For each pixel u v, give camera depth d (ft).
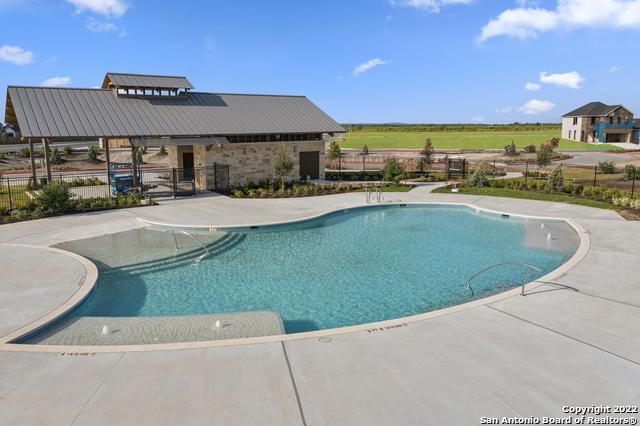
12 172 118.11
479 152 186.50
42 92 79.41
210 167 84.58
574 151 192.24
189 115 87.30
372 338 22.81
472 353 21.16
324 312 30.81
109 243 47.03
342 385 18.45
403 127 357.20
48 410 16.76
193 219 56.90
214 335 24.85
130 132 76.28
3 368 19.89
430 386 18.35
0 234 49.65
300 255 44.16
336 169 127.75
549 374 19.22
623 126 236.02
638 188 79.51
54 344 23.71
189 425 15.88
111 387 18.31
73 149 188.65
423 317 25.45
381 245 47.65
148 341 24.08
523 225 55.42
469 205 67.00
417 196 75.92
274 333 25.12
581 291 29.45
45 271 34.71
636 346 21.77
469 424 15.92
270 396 17.67
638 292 29.22
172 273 38.58
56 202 60.34
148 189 81.51
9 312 26.84
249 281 36.81
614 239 42.98
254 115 94.73
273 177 92.94
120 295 33.65
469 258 42.52
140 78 88.33
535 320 24.93
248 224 53.88
